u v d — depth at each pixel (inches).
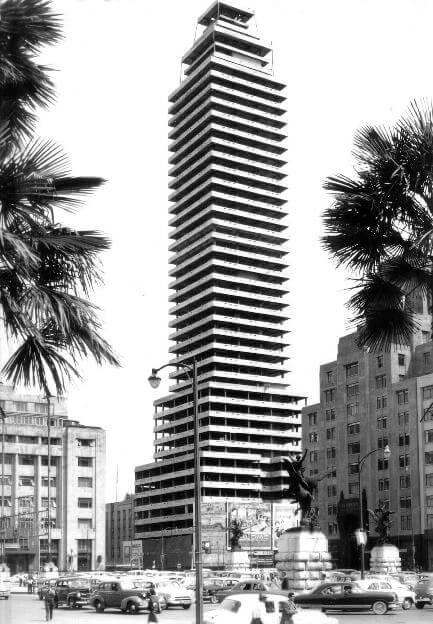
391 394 5556.1
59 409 6510.8
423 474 5246.1
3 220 629.0
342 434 5910.4
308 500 2524.6
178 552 6929.1
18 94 679.1
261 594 1386.6
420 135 776.3
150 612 1702.8
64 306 629.6
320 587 2016.5
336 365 6063.0
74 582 2588.6
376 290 821.9
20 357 655.1
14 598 3250.5
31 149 628.4
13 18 649.6
